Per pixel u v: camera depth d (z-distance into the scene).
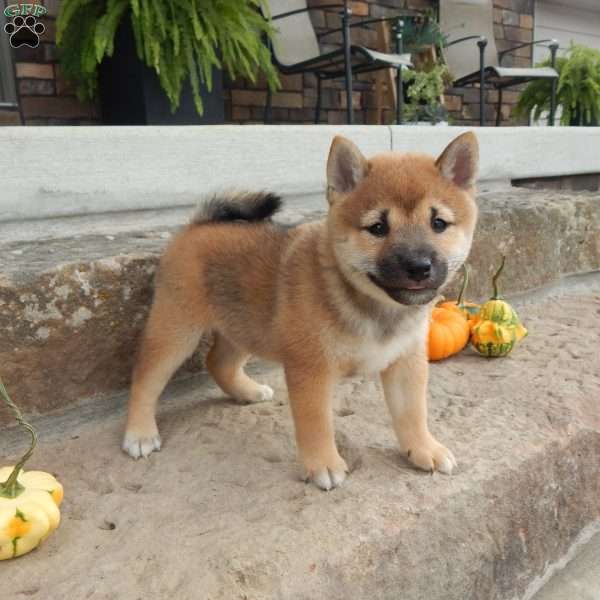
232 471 0.51
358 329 0.48
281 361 0.53
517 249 0.91
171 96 0.94
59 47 1.05
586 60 1.60
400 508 0.45
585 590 0.53
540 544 0.53
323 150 0.92
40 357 0.56
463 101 1.81
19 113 1.12
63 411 0.58
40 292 0.55
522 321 0.88
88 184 0.73
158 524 0.44
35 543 0.41
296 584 0.38
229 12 0.96
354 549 0.41
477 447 0.54
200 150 0.81
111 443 0.56
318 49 1.43
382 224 0.46
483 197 1.02
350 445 0.54
